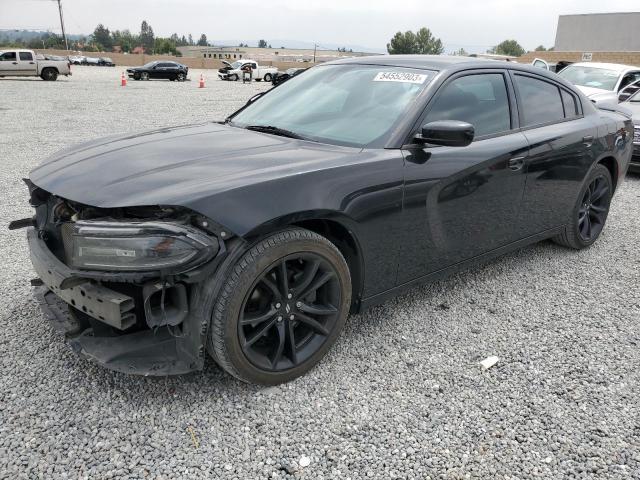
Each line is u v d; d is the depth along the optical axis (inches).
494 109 138.7
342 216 102.3
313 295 107.7
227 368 96.5
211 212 87.5
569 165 159.6
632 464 88.4
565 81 169.5
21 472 81.4
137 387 102.1
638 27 1688.0
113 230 84.9
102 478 81.4
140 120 490.9
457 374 111.1
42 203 109.0
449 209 124.3
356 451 89.0
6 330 119.9
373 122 120.6
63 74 1175.0
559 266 171.3
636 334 130.0
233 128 134.3
